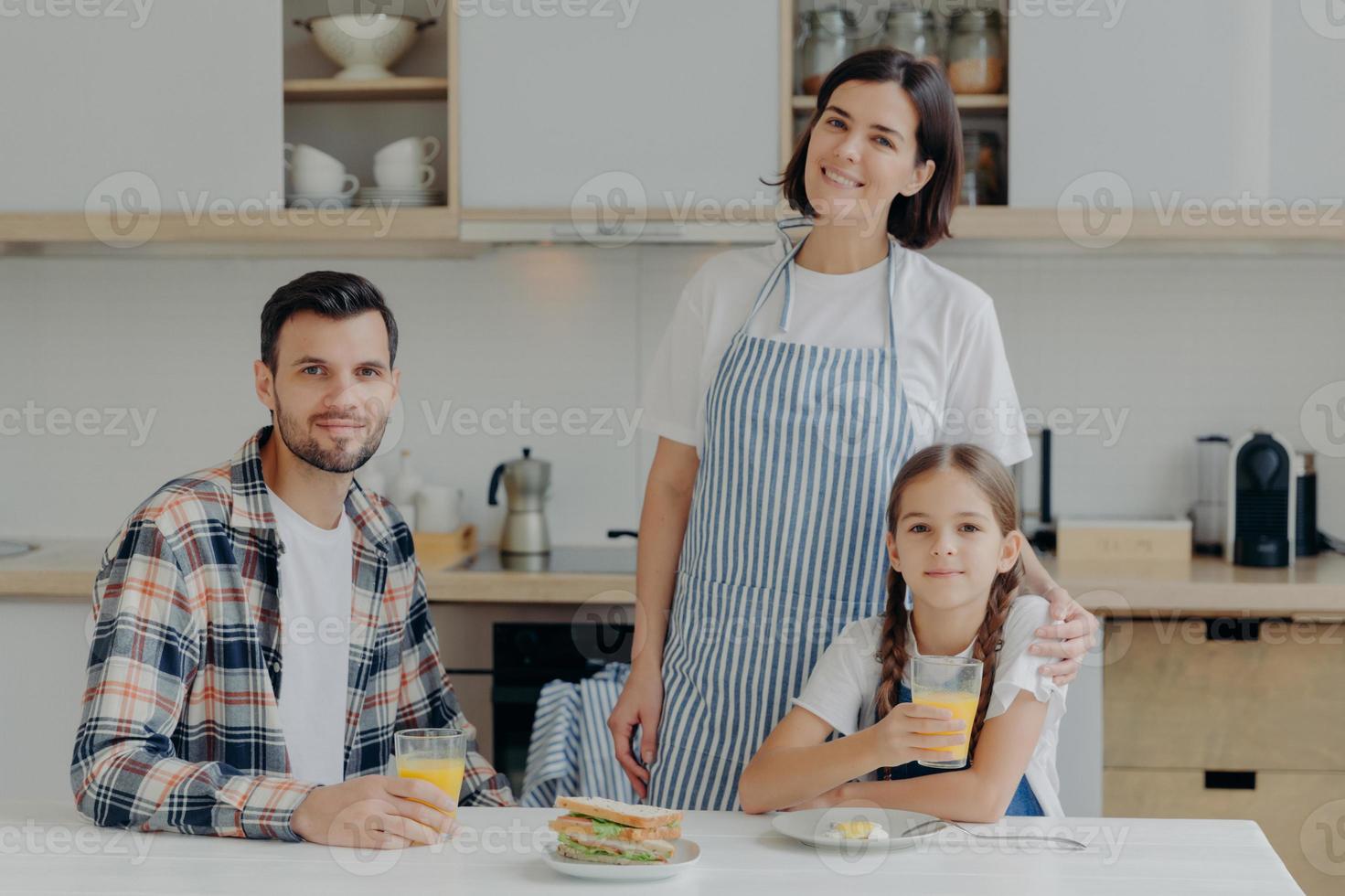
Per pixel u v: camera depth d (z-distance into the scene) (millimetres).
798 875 1281
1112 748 2678
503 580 2744
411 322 3260
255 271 3260
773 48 2801
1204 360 3154
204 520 1569
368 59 2953
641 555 2006
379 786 1386
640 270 3219
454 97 2852
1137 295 3162
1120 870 1296
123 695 1455
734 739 1805
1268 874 1286
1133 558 2957
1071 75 2773
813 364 1811
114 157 2889
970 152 2869
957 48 2867
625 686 1970
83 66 2881
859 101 1776
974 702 1403
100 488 3297
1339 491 3141
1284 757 2652
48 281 3275
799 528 1802
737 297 1910
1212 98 2754
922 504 1585
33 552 3045
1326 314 3131
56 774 2797
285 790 1394
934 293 1854
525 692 2754
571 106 2838
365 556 1718
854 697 1615
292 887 1240
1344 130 2734
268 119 2875
